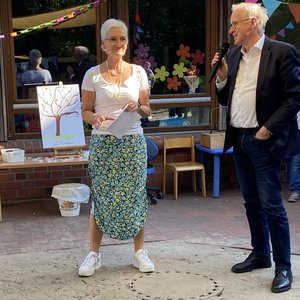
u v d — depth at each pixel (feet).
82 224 14.21
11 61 16.48
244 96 9.85
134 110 9.77
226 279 10.44
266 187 9.84
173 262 11.34
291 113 9.41
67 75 17.10
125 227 10.59
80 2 16.94
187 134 17.90
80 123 15.33
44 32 16.75
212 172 18.04
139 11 17.38
